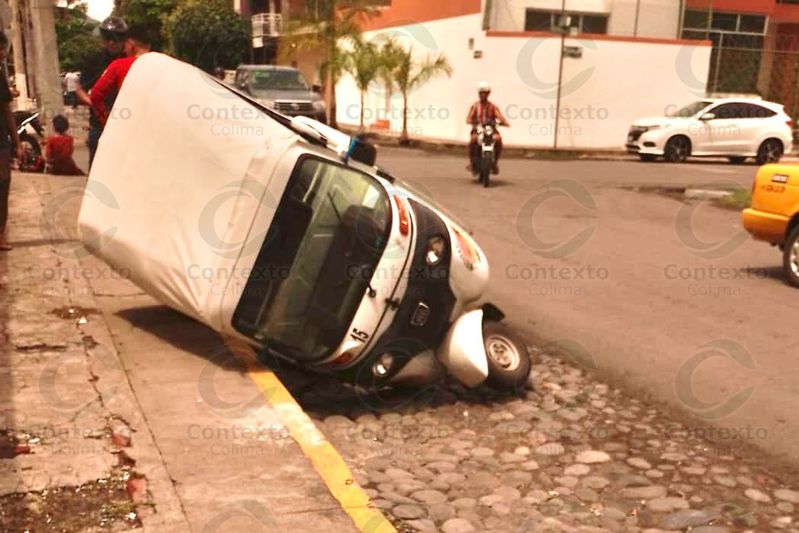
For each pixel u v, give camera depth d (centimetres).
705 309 735
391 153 2125
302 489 358
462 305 552
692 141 2128
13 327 530
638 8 2469
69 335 521
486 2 2298
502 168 1814
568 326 682
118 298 607
